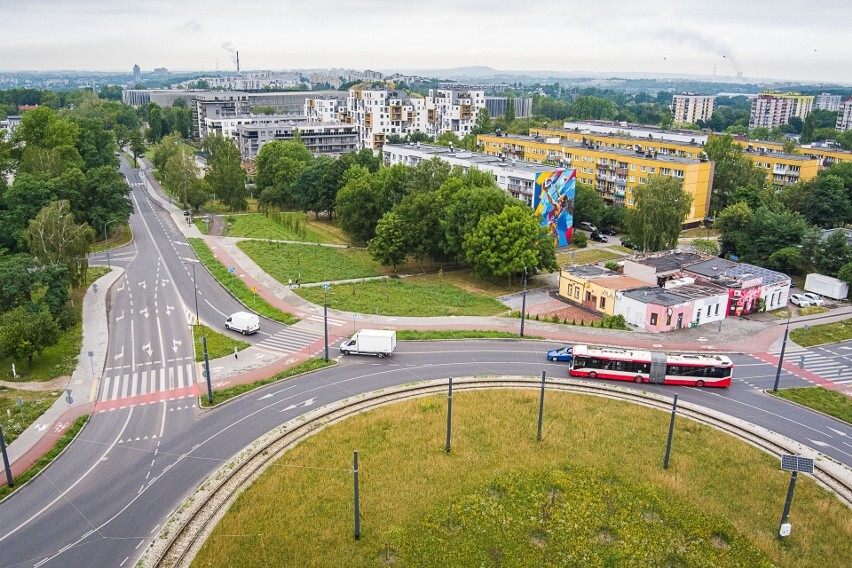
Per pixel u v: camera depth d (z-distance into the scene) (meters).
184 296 96.19
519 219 105.56
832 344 82.12
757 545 45.75
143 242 127.69
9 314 70.25
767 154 186.75
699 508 49.47
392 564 43.31
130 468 53.00
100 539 44.69
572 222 138.75
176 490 50.22
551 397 66.81
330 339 81.44
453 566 43.16
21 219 110.12
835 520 48.50
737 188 143.88
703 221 155.88
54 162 128.88
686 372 69.88
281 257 118.81
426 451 56.34
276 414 62.28
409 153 174.62
